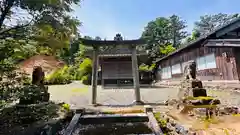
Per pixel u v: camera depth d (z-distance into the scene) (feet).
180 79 40.60
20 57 13.28
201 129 9.62
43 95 16.58
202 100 13.20
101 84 47.26
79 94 29.78
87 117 14.07
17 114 12.53
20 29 12.60
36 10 12.17
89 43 21.66
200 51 31.65
